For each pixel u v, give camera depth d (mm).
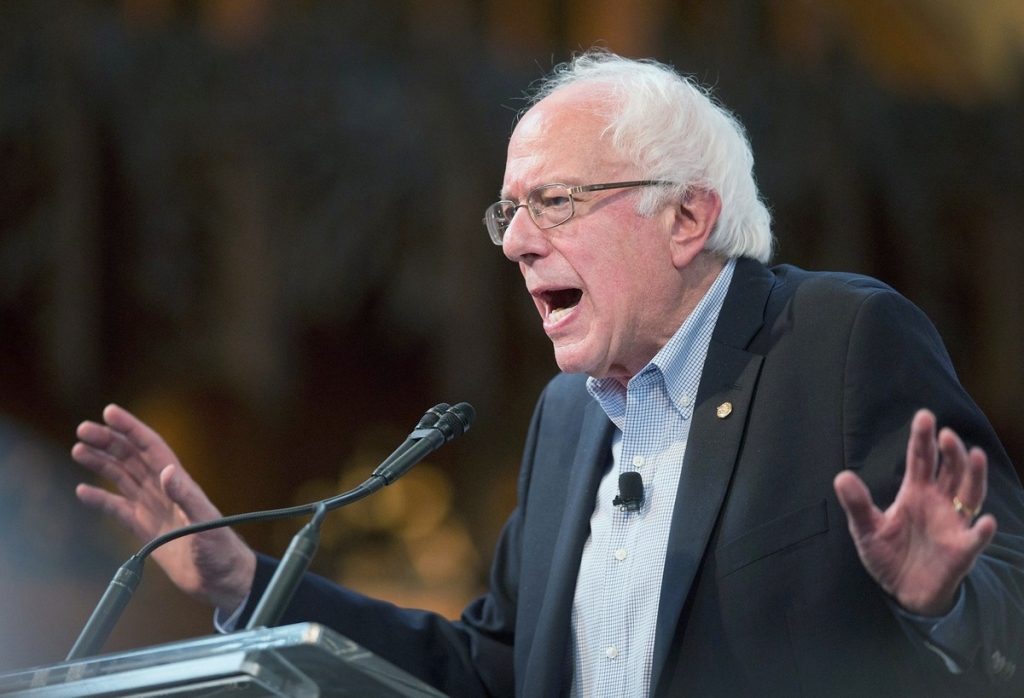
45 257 30188
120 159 30391
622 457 7305
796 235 32312
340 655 4039
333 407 36219
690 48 31938
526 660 7324
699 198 7289
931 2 32438
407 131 31500
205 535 7480
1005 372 33219
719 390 6953
